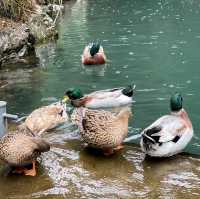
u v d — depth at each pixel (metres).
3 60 4.08
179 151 2.15
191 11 7.02
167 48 4.59
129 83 3.50
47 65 4.05
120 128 2.12
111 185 1.89
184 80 3.51
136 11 7.21
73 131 2.50
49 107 2.64
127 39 5.10
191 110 2.86
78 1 8.41
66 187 1.88
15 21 4.59
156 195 1.80
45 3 6.48
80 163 2.09
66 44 4.91
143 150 2.11
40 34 4.95
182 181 1.91
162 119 2.14
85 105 2.90
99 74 3.77
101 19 6.49
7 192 1.86
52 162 2.10
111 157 2.14
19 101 3.08
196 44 4.72
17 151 1.91
